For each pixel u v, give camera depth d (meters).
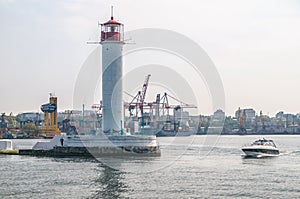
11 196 79.44
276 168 121.06
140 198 78.19
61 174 104.62
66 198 77.81
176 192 83.31
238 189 86.75
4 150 163.38
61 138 154.00
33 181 94.75
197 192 83.44
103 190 84.75
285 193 83.38
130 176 101.38
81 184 90.81
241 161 141.12
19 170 112.69
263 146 159.12
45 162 131.25
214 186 89.62
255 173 109.62
